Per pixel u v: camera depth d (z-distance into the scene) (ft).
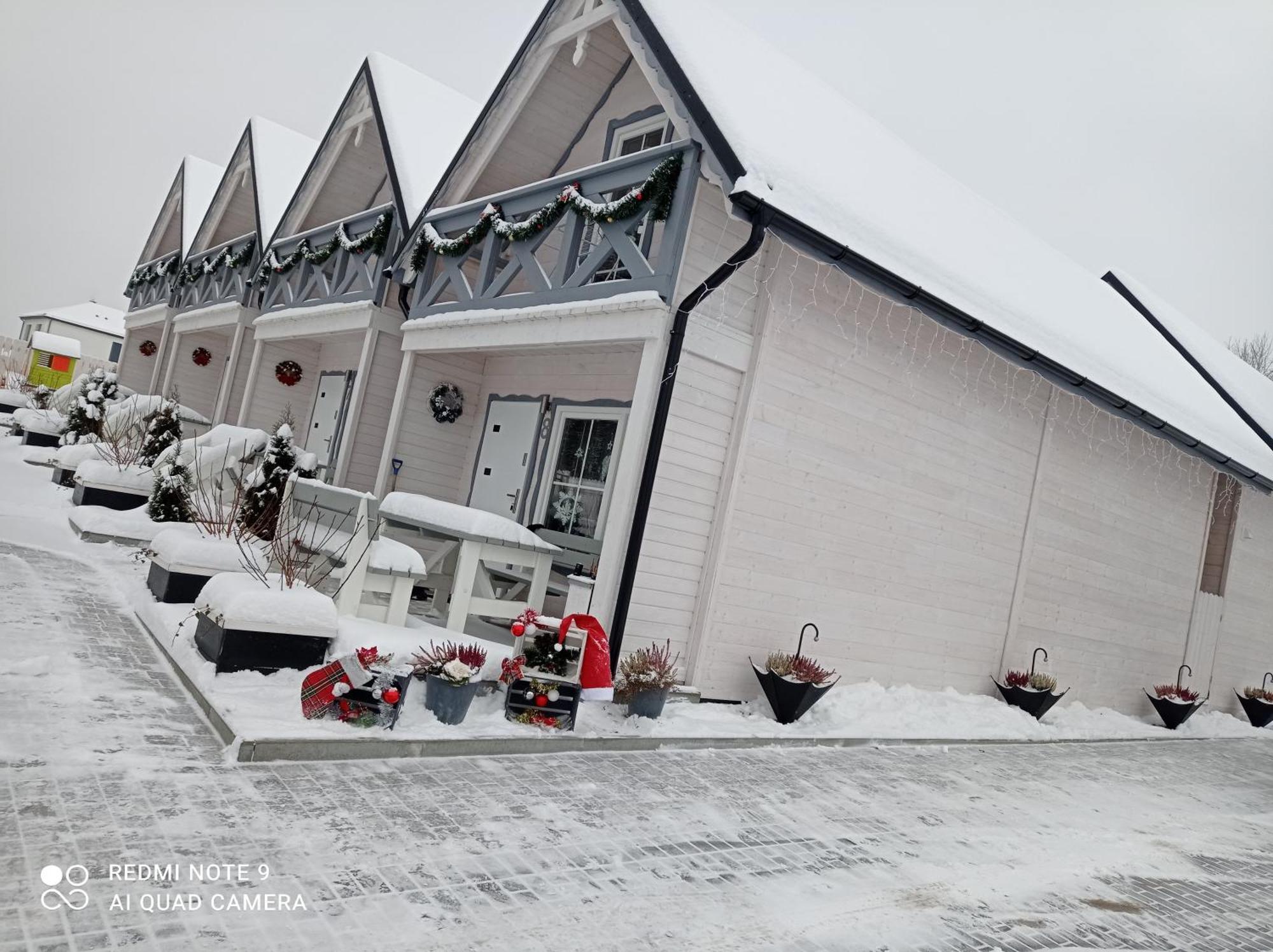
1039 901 14.03
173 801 11.13
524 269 26.20
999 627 30.89
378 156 40.81
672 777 16.85
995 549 30.30
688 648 22.34
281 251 43.45
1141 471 36.32
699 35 23.89
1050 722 31.04
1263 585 44.16
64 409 52.44
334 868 10.27
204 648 16.65
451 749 15.38
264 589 16.85
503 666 17.43
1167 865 17.34
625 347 23.24
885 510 26.43
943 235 28.04
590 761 16.85
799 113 26.05
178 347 54.03
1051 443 31.91
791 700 21.99
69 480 35.19
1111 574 35.42
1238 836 20.88
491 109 28.89
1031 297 31.24
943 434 27.96
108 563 24.53
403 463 32.17
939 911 12.80
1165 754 31.07
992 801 19.97
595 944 9.77
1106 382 28.48
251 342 46.55
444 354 32.68
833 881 13.17
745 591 23.12
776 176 19.81
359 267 35.96
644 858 12.55
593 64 28.40
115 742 12.59
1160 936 13.48
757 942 10.64
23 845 9.37
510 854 11.70
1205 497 40.09
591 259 23.63
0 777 10.82
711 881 12.21
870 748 22.90
